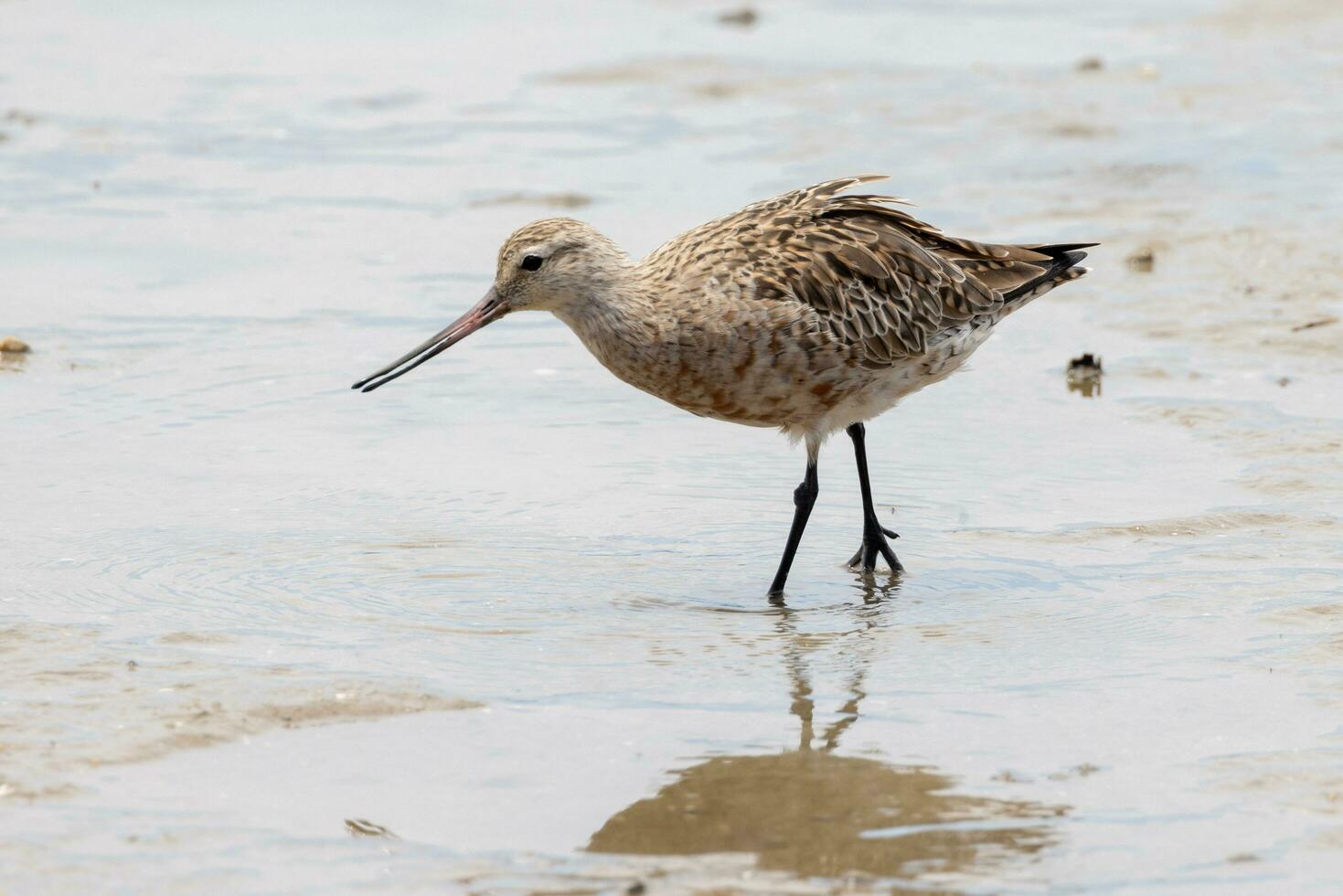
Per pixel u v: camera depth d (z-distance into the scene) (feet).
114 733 31.53
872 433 50.65
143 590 38.75
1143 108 85.05
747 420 42.55
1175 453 48.21
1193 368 54.54
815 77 91.97
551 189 73.87
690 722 33.04
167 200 72.95
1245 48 96.84
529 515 44.34
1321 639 36.29
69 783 29.89
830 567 41.78
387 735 32.17
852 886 27.30
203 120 84.89
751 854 28.27
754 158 78.02
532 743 32.01
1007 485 46.47
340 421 51.19
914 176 74.84
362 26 104.47
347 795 29.99
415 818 29.27
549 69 94.48
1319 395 51.90
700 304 40.91
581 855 28.17
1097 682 34.81
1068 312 60.18
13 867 27.37
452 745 31.83
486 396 53.78
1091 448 48.91
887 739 32.40
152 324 59.26
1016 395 53.31
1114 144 79.25
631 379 42.45
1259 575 39.88
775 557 42.32
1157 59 94.89
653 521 44.19
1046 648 36.55
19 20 103.45
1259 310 58.95
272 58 96.99
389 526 43.19
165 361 55.77
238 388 53.72
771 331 40.83
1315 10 103.81
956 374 55.42
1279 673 34.86
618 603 39.09
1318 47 96.37
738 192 73.10
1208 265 63.46
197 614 37.42
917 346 42.68
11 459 47.42
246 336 58.39
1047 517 44.19
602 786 30.45
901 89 89.30
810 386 41.60
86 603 37.93
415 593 39.09
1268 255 64.03
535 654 36.17
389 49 99.04
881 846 28.53
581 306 41.93
